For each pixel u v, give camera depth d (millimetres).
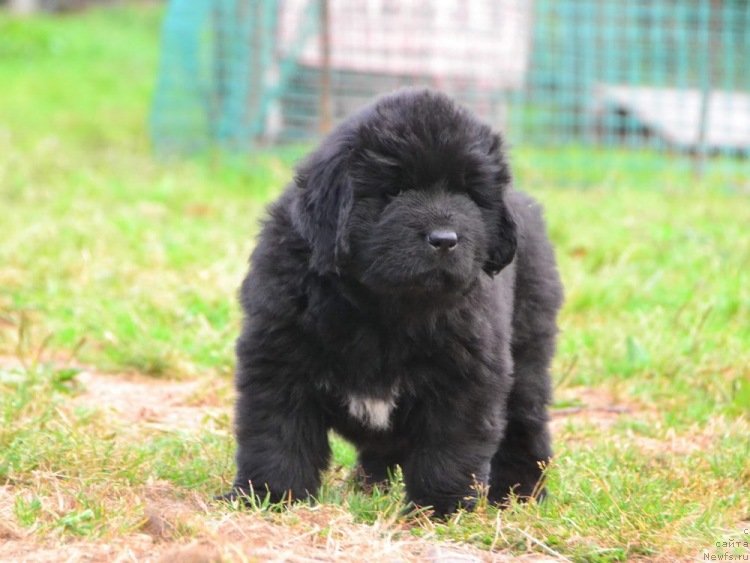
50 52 27219
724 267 11461
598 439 7387
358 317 5465
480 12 16125
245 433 5586
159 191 14000
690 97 17578
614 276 10992
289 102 15914
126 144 17516
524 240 6367
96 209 12922
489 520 5508
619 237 12336
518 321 6352
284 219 5602
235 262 10922
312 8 15586
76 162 15906
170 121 16609
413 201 5371
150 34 32281
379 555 4957
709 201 14148
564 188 14820
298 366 5484
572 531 5445
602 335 9602
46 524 5070
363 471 6367
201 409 7918
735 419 8000
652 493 6055
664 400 8469
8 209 12914
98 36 29750
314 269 5395
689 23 17312
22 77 24000
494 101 16172
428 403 5582
